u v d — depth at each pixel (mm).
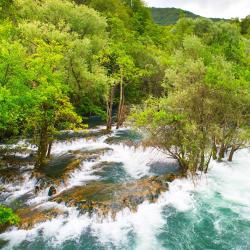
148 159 25453
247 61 42344
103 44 42875
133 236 15383
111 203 17281
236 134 23516
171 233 15648
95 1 66250
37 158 22891
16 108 16219
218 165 24094
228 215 17219
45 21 42375
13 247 14477
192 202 18547
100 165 24797
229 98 21766
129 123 28047
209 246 14727
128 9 85750
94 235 15414
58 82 21031
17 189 20219
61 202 17875
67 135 32781
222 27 63406
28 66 19453
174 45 68312
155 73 48719
